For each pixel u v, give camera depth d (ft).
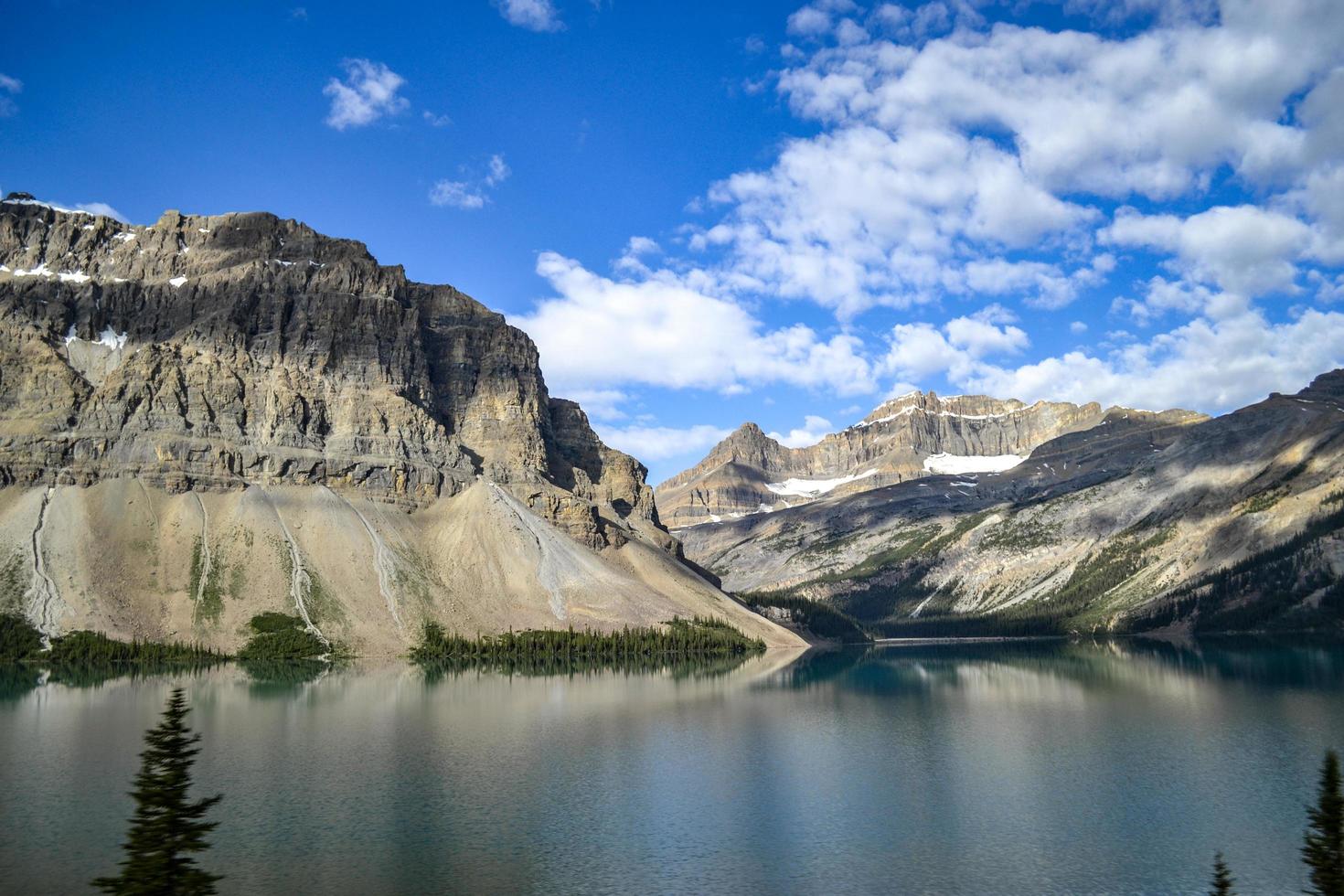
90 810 317.01
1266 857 277.23
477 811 325.83
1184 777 367.04
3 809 317.83
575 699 600.39
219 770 382.22
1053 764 394.32
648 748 431.84
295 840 293.43
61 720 488.44
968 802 336.90
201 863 273.13
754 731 478.59
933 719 517.55
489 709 545.44
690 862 276.00
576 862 276.21
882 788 357.61
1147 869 268.62
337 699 586.86
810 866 273.54
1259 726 473.26
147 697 584.81
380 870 268.21
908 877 264.72
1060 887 256.93
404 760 402.11
